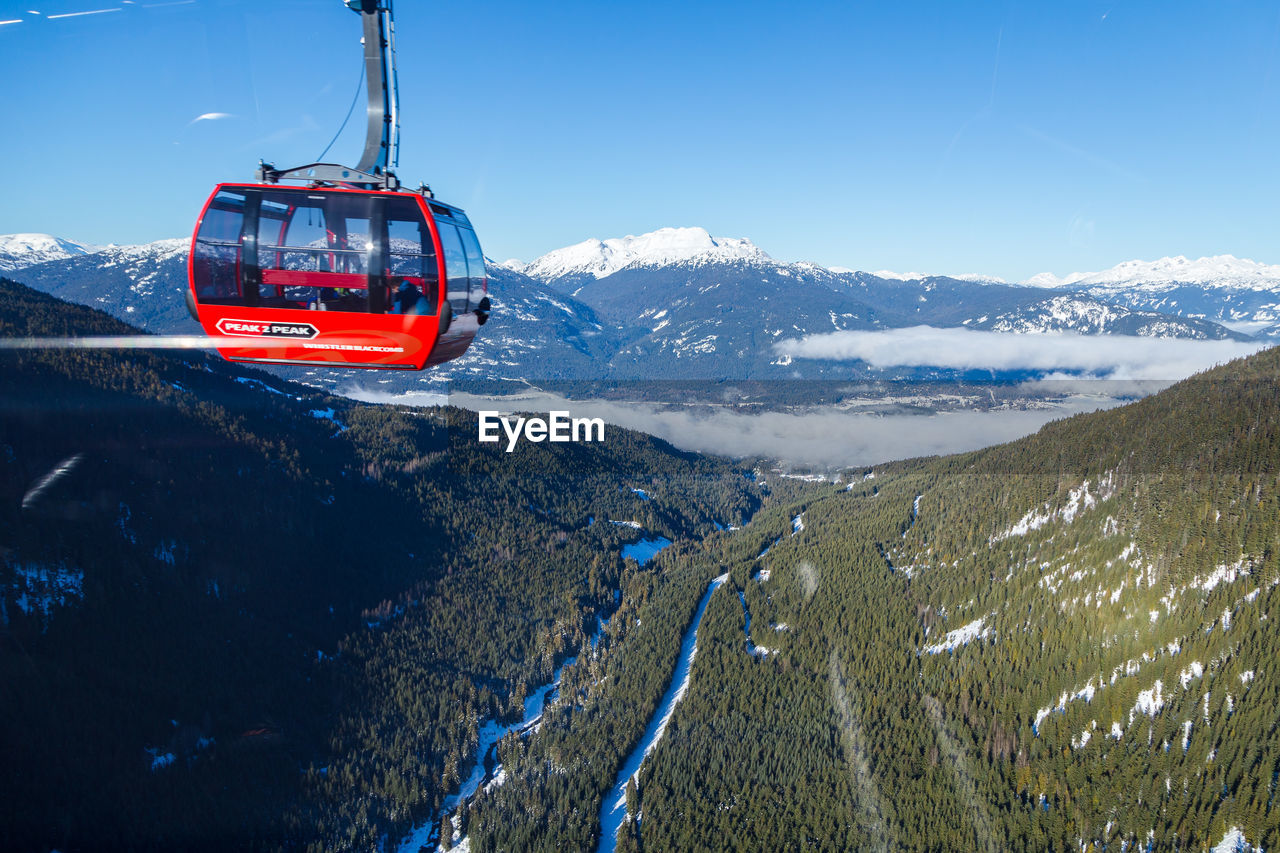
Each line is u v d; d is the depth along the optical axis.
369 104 19.42
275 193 19.77
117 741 85.50
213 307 20.45
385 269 19.95
